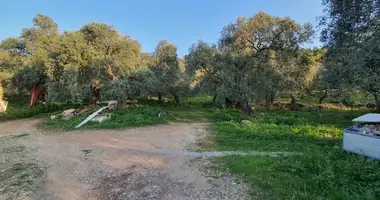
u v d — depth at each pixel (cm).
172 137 1098
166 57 2630
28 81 2086
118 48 1923
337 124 1336
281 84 1966
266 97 2120
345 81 943
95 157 802
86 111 1712
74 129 1312
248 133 1088
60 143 1018
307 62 1930
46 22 2058
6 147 966
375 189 458
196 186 552
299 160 652
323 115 1811
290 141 935
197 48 1761
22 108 2070
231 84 1644
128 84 1956
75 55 1725
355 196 443
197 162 720
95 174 646
